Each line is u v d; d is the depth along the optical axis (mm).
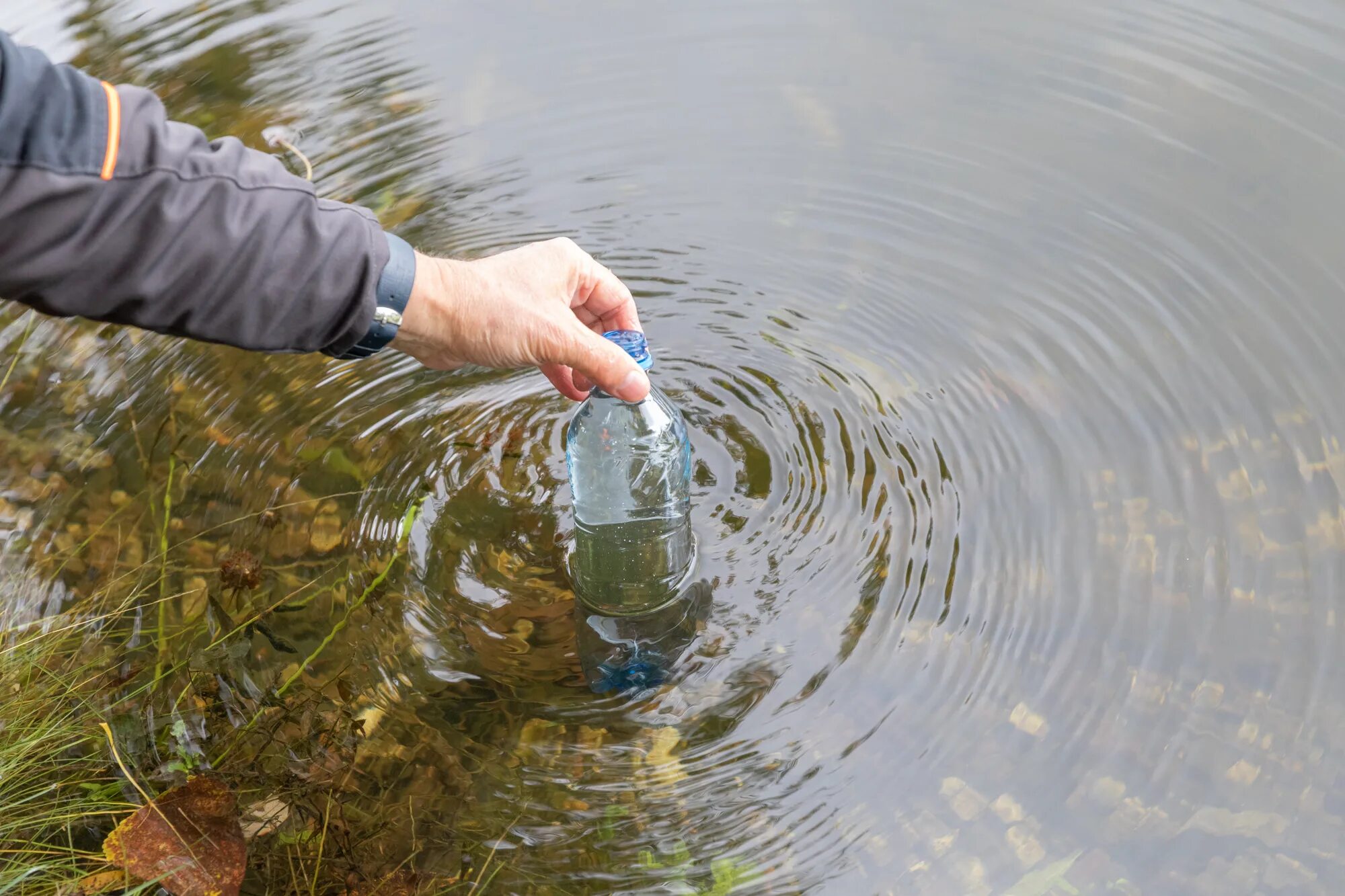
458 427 2438
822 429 2340
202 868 1715
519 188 3066
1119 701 1800
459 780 1816
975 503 2146
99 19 3752
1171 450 2184
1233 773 1687
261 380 2561
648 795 1769
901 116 3207
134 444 2412
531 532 2219
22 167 1227
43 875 1725
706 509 2203
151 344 2666
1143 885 1574
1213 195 2781
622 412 1968
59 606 2096
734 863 1663
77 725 1915
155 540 2211
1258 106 3064
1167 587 1954
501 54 3576
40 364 2605
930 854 1646
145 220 1322
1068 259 2664
